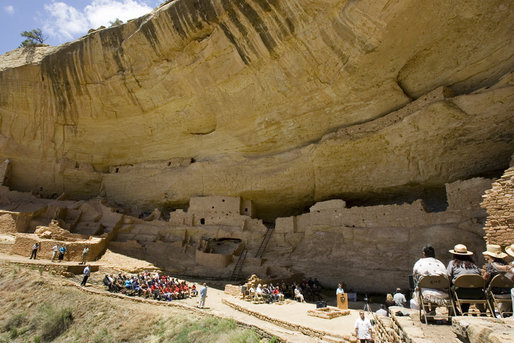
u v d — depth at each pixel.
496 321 2.48
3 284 10.86
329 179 14.48
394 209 11.77
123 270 13.18
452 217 10.21
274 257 14.23
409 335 2.90
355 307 9.17
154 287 10.78
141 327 8.72
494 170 10.70
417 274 3.41
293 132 15.27
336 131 14.14
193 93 16.88
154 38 15.74
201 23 14.27
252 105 15.57
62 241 13.94
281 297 10.05
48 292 10.48
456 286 3.16
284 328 7.35
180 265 14.70
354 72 12.16
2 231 15.03
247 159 16.84
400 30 10.48
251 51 13.80
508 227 5.71
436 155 11.37
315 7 11.38
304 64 13.00
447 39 10.77
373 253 11.59
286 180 15.59
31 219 16.09
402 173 12.37
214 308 9.44
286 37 12.60
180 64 16.03
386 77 12.07
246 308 8.93
